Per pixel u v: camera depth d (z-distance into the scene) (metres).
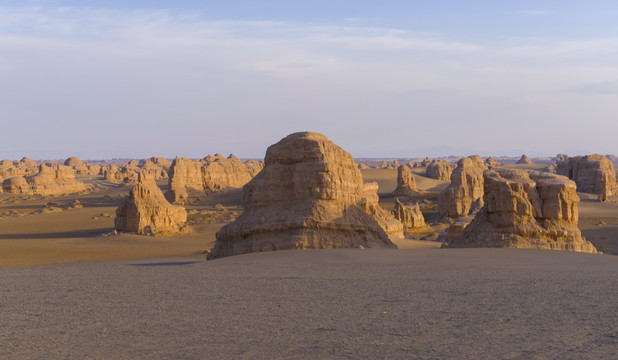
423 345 10.66
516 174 40.41
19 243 76.88
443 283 18.36
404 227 93.81
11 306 14.95
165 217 89.69
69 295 16.77
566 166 169.50
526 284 17.86
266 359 9.85
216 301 15.38
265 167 40.78
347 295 16.17
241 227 38.50
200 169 175.62
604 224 96.88
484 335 11.35
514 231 38.38
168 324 12.55
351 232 38.31
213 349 10.48
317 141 40.28
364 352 10.22
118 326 12.40
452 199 109.44
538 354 10.00
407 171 164.50
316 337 11.30
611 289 16.59
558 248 37.72
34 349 10.55
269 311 13.90
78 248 71.06
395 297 15.76
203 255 60.38
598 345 10.53
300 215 38.06
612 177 156.62
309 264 25.62
